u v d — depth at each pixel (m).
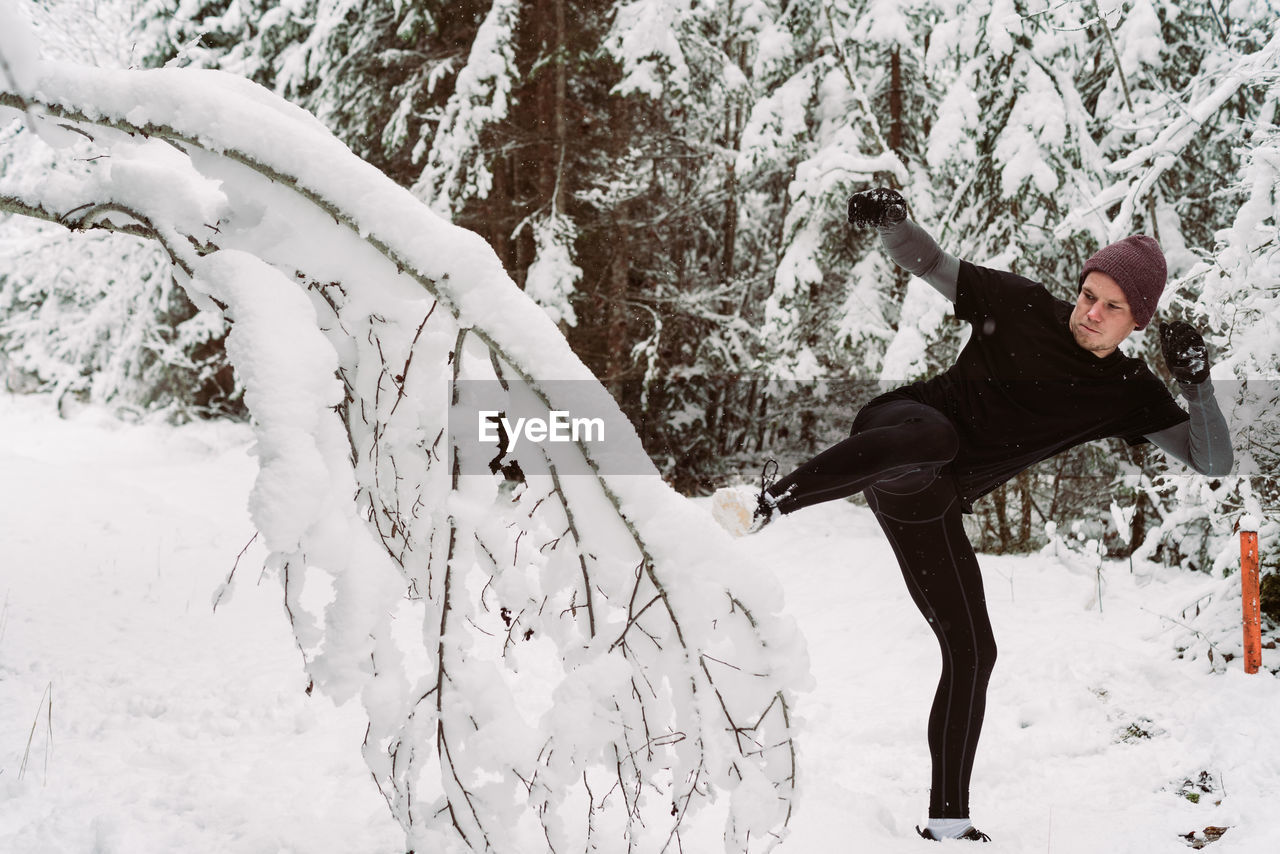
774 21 11.16
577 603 2.10
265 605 5.72
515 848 2.01
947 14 8.12
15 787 3.06
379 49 10.87
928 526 2.76
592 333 11.35
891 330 9.52
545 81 10.59
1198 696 3.90
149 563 6.28
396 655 2.01
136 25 11.98
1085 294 2.68
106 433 12.84
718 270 13.67
